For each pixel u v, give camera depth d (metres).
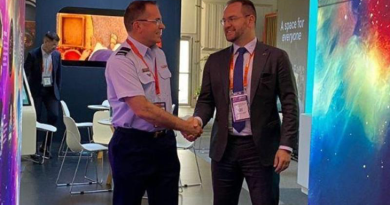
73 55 9.09
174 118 2.72
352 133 3.54
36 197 5.32
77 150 5.58
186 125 2.76
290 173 6.96
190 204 5.17
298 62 7.80
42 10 8.91
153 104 2.70
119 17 9.16
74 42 9.07
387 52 3.11
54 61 7.75
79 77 9.13
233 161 2.88
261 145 2.80
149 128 2.79
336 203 3.74
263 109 2.80
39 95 7.70
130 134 2.79
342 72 3.67
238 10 2.79
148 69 2.76
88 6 9.05
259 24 17.05
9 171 2.16
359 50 3.45
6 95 1.97
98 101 9.22
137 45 2.75
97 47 9.14
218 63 2.93
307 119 5.45
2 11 1.81
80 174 6.52
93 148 5.60
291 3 8.14
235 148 2.86
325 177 3.92
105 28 9.14
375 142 3.25
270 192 2.84
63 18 8.98
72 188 5.75
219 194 2.94
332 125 3.82
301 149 5.59
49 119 7.79
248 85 2.81
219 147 2.90
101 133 6.17
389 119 3.10
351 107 3.55
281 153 2.75
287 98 2.79
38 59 7.63
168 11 9.45
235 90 2.84
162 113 2.68
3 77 1.86
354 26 3.51
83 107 9.17
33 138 4.33
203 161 7.78
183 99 17.56
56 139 9.02
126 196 2.84
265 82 2.78
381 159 3.18
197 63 17.34
